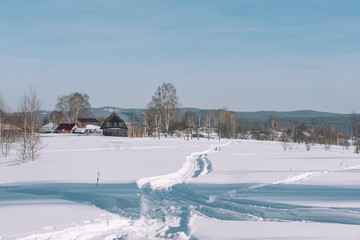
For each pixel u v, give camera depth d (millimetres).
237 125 106938
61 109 111625
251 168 23047
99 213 10812
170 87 84312
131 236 8805
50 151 36062
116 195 13195
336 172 21672
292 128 93750
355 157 34656
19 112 27125
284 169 22609
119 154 33375
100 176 18266
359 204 11734
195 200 13188
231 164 25797
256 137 103438
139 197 12930
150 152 36719
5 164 24609
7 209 11062
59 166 22812
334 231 9094
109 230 9359
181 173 21078
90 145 46781
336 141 80438
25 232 8539
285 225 9773
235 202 12703
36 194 14250
